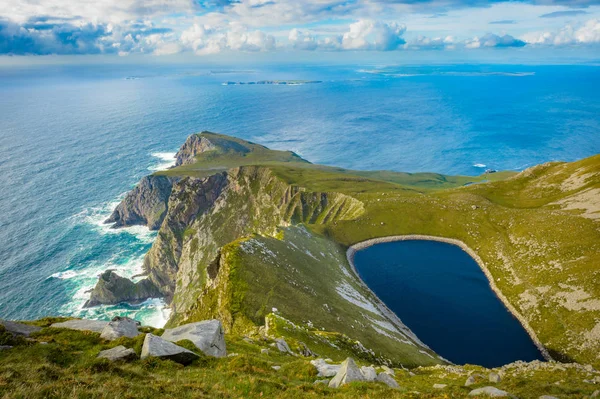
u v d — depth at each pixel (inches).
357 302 5344.5
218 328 1596.9
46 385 834.8
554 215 7445.9
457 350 4859.7
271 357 1817.2
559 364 2556.6
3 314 7628.0
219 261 5000.0
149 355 1230.3
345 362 1382.9
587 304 4899.1
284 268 5007.4
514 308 5644.7
